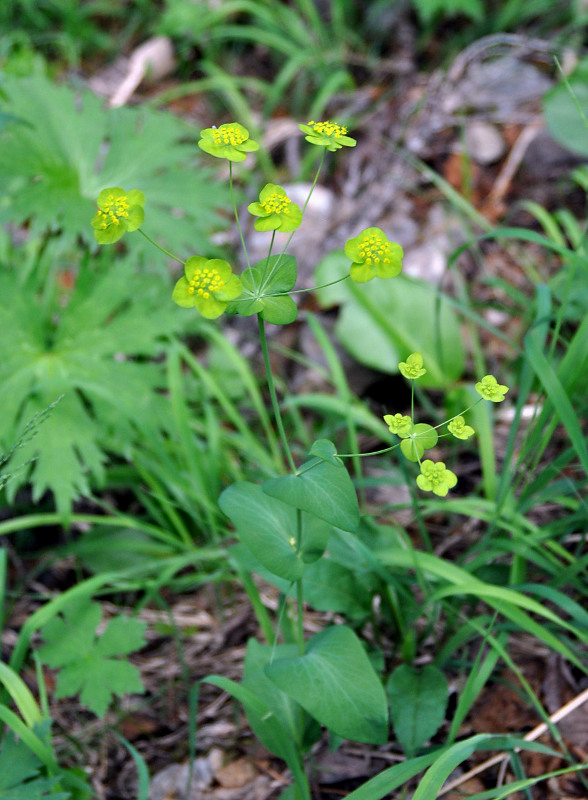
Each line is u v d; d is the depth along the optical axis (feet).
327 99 4.51
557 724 2.38
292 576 2.13
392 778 2.13
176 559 2.68
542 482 2.48
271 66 4.90
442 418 3.14
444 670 2.52
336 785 2.39
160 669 2.65
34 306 2.90
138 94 4.84
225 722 2.53
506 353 3.41
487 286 3.64
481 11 4.43
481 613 2.57
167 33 4.91
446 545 2.76
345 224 3.96
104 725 2.55
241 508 2.14
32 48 4.90
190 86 4.52
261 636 2.68
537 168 4.00
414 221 3.92
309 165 4.13
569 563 2.61
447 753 2.12
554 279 3.18
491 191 4.00
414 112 4.23
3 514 2.96
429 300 3.30
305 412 3.41
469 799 2.15
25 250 3.45
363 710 2.13
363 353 3.27
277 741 2.22
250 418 3.35
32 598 2.80
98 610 2.55
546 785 2.31
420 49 4.68
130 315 2.90
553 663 2.46
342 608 2.44
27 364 2.82
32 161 3.03
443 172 4.08
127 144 3.25
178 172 3.28
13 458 2.68
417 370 1.98
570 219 3.33
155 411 2.82
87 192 3.15
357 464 2.76
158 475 2.78
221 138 1.97
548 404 2.47
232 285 1.94
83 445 2.72
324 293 3.36
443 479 1.97
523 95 4.25
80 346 2.87
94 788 2.45
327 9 5.01
